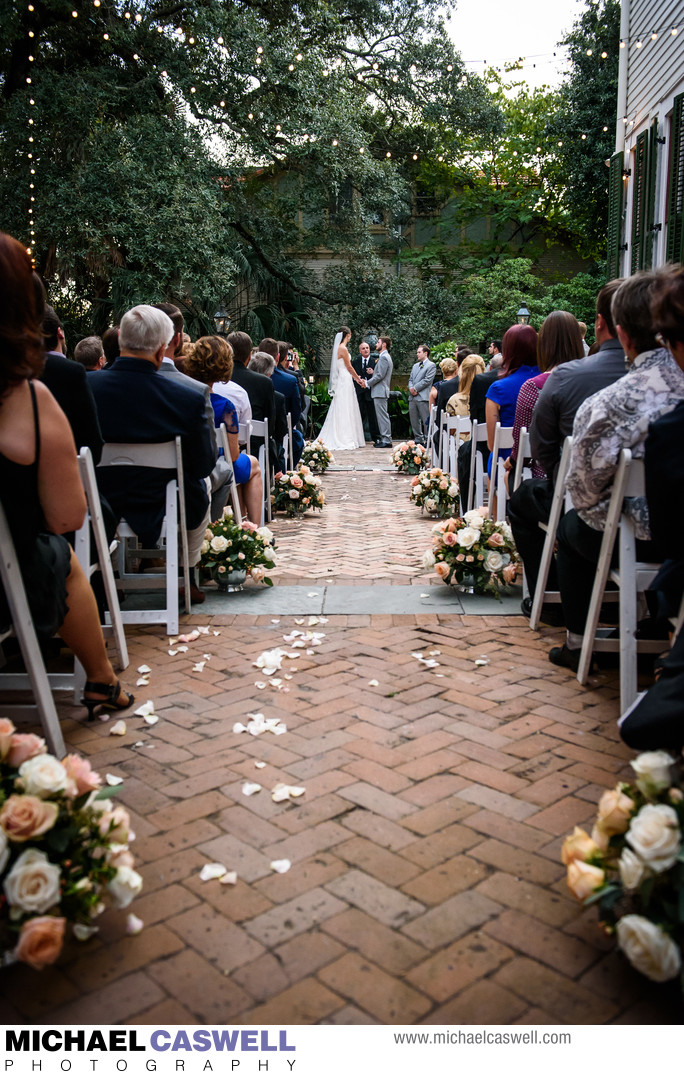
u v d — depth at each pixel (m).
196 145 14.66
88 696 3.01
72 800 1.80
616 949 1.77
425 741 2.82
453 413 8.19
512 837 2.24
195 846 2.20
